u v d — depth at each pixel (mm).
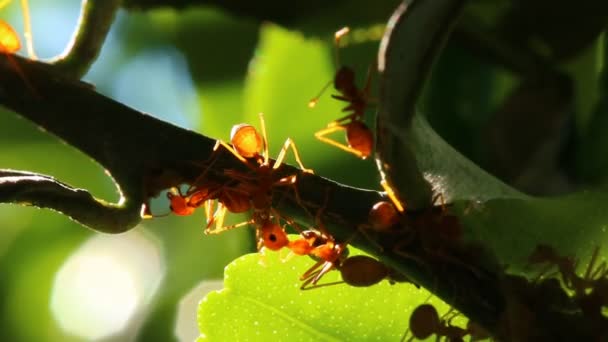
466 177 120
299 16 162
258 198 119
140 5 161
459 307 117
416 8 109
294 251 123
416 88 109
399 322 124
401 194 115
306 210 119
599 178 163
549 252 119
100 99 117
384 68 109
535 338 116
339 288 124
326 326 125
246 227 159
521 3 162
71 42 118
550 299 117
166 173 117
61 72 117
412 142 113
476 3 163
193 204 123
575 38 162
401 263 118
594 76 163
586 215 120
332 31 162
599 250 119
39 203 114
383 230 118
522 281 117
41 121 116
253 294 124
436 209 117
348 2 161
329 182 119
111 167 116
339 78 130
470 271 117
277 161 120
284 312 125
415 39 109
